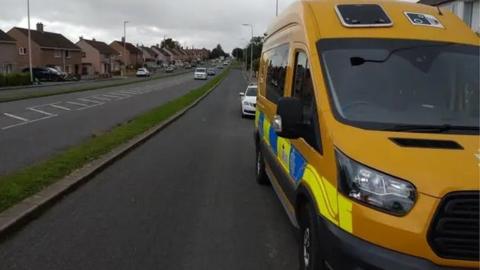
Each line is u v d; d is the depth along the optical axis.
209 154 12.59
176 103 31.14
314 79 4.76
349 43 4.97
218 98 41.31
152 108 28.38
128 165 10.77
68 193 8.03
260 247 5.79
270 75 8.02
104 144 12.74
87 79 80.31
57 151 12.35
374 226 3.61
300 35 5.58
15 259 5.27
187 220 6.77
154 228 6.39
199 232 6.28
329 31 5.12
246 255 5.54
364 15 5.23
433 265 3.50
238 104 34.69
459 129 4.28
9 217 6.24
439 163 3.66
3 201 6.88
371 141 3.97
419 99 4.54
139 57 158.38
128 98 38.09
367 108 4.45
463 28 5.32
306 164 4.82
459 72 4.75
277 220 6.84
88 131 16.92
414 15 5.31
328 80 4.69
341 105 4.47
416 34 5.08
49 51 89.31
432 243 3.50
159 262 5.27
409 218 3.54
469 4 30.52
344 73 4.72
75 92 42.94
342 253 3.75
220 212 7.20
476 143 3.98
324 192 4.15
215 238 6.07
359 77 4.68
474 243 3.48
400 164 3.67
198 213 7.12
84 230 6.25
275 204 7.67
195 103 33.94
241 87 62.44
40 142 13.99
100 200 7.72
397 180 3.61
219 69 147.62
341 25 5.17
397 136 4.05
